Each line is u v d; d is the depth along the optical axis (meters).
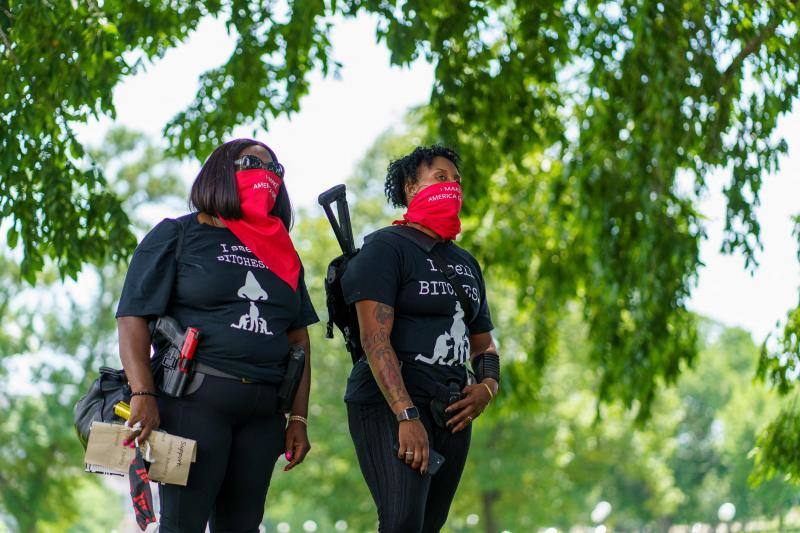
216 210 8.64
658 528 166.12
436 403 8.95
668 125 20.81
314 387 71.31
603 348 26.39
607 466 85.69
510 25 24.81
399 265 9.06
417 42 19.00
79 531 86.31
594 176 24.89
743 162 20.75
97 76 16.48
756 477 18.89
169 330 8.37
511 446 74.12
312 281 68.12
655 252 23.25
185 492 8.25
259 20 21.05
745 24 20.39
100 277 72.12
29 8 15.95
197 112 21.91
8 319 67.75
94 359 70.50
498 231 29.77
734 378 163.50
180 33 19.50
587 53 22.73
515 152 23.53
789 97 20.06
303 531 107.88
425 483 8.80
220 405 8.34
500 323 48.75
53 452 66.75
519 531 79.56
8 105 16.05
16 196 16.66
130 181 76.75
